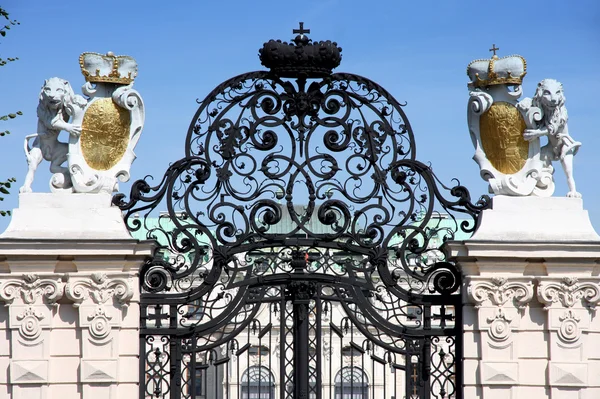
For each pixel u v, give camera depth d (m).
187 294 14.29
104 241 13.62
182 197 14.29
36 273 13.74
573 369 14.11
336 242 14.34
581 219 14.38
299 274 14.27
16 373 13.66
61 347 13.86
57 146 14.34
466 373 14.16
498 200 14.42
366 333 14.36
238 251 14.28
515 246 13.93
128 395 13.84
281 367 14.15
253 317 14.27
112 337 13.84
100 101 14.28
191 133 14.35
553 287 14.17
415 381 14.45
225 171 14.26
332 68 14.45
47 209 13.97
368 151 14.40
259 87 14.41
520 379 14.15
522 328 14.26
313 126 14.36
